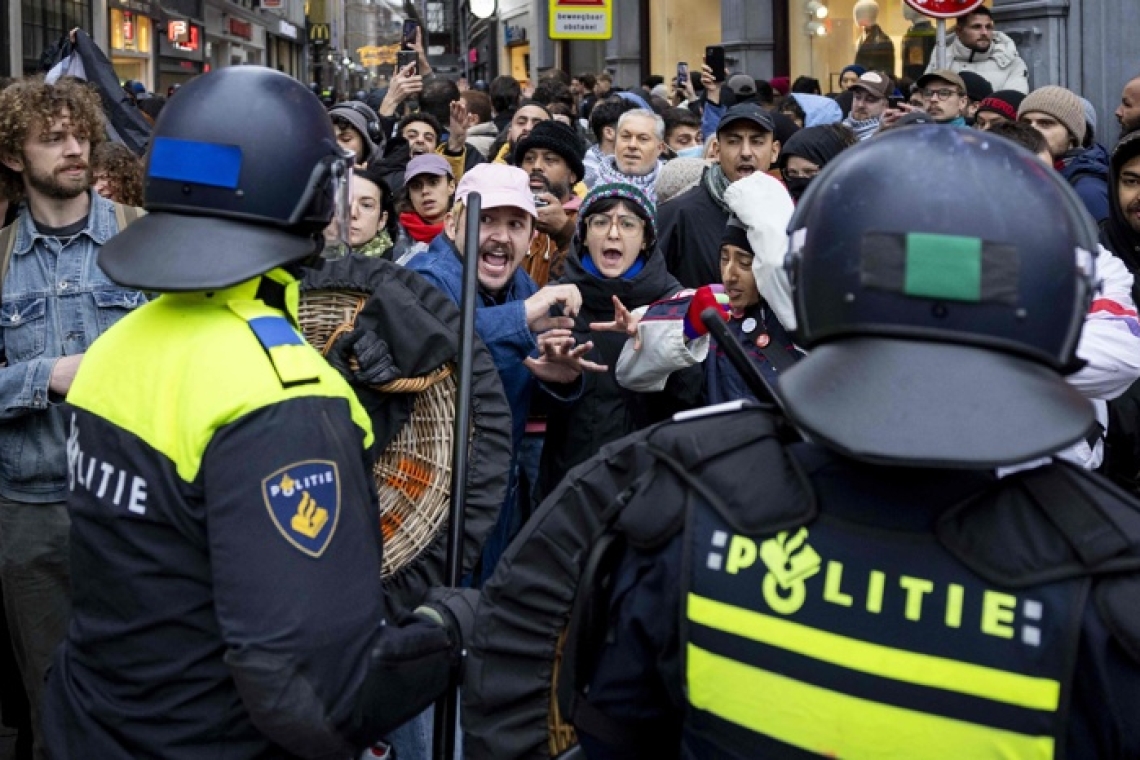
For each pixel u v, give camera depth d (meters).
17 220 3.29
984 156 1.34
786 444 1.45
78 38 5.50
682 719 1.52
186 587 1.83
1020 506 1.31
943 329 1.28
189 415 1.80
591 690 1.54
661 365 3.32
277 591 1.73
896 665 1.30
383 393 2.65
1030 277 1.28
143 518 1.83
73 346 3.21
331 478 1.80
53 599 3.27
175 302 1.93
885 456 1.24
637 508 1.47
